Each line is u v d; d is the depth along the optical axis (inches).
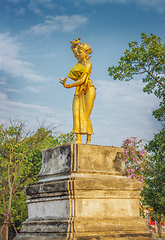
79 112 307.0
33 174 790.5
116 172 292.4
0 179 781.3
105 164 288.7
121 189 279.4
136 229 274.8
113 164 294.0
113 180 279.0
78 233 245.3
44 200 283.3
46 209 281.4
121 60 647.8
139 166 740.7
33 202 297.6
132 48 650.8
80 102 309.1
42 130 777.6
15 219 850.1
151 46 634.8
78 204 258.8
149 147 614.2
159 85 652.1
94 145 287.0
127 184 283.4
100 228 257.6
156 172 616.4
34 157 776.9
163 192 590.2
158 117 637.9
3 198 796.0
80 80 303.6
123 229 269.0
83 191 260.1
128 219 278.2
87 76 307.3
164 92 646.5
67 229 247.8
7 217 727.7
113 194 275.7
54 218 268.8
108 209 272.8
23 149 721.6
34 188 291.7
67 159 279.0
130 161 755.4
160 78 652.1
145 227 283.7
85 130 301.7
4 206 791.1
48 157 302.8
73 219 251.8
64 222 252.8
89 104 305.0
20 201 864.9
